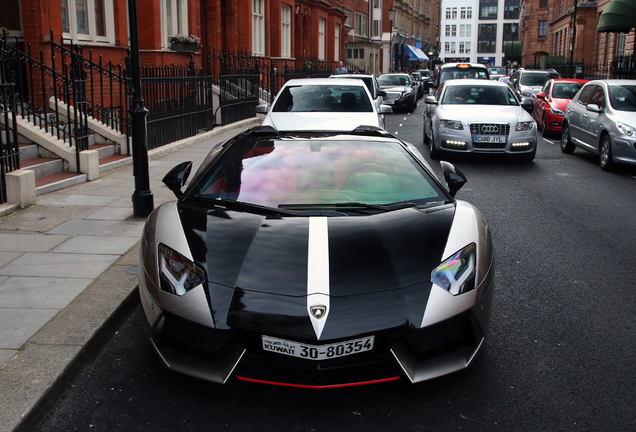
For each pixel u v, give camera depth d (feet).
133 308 13.70
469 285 9.91
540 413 9.54
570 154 42.57
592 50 132.77
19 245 17.21
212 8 66.49
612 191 28.96
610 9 83.66
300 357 8.99
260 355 9.15
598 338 12.39
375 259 9.94
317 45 117.29
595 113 36.88
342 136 14.76
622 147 33.24
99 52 39.96
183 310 9.43
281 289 9.37
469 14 467.93
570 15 144.25
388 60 196.44
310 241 10.30
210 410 9.55
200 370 9.53
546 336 12.46
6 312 12.43
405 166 13.42
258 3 83.41
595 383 10.52
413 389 10.24
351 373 9.41
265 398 9.92
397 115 77.46
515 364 11.21
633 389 10.32
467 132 35.83
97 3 40.63
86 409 9.53
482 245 10.80
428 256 10.12
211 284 9.58
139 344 11.93
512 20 457.68
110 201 23.04
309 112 30.55
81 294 13.47
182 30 54.34
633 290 15.26
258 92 65.46
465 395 10.07
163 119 38.11
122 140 33.32
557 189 29.37
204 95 47.16
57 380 9.82
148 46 48.11
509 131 35.70
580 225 22.11
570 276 16.34
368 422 9.26
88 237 18.10
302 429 9.07
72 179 26.04
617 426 9.18
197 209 11.76
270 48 88.74
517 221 22.68
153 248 10.64
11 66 33.24
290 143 14.28
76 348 10.85
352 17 165.27
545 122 53.93
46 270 15.07
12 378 9.72
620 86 36.86
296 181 12.67
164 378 10.55
